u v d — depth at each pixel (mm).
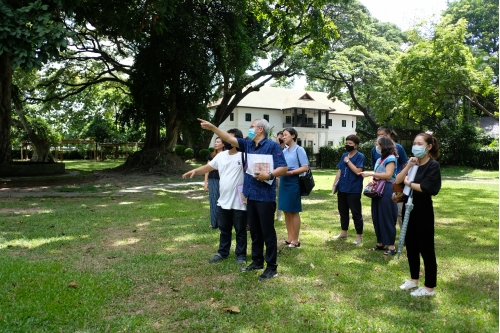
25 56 9594
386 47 28125
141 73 19000
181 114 20359
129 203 10211
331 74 26172
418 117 32188
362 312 3539
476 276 4555
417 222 3938
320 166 31781
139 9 14086
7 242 5859
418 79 25875
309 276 4496
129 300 3773
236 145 4527
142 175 19734
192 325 3217
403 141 36594
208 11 18141
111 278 4312
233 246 5805
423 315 3494
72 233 6523
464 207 10047
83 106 32844
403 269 4797
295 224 5785
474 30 37375
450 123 34125
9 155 15648
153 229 6887
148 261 4961
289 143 5836
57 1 10508
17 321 3275
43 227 6965
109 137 44188
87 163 35094
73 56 24469
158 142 22688
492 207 10031
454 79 24781
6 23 9484
